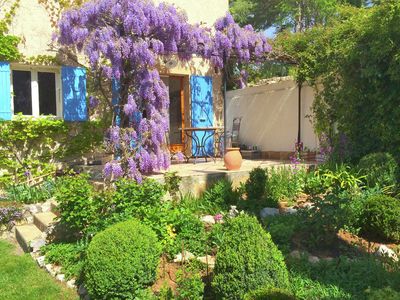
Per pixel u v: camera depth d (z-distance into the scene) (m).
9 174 8.16
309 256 4.43
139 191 5.07
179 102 10.80
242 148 12.52
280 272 3.40
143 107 7.65
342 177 6.42
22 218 6.95
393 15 7.12
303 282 3.82
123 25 7.29
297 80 10.12
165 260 4.61
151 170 7.46
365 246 4.74
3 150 8.10
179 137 10.80
